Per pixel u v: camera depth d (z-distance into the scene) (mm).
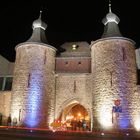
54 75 29250
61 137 14195
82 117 36312
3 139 11547
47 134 17125
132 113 23734
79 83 29016
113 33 27078
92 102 25859
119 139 14375
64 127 27062
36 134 16609
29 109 25828
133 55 25969
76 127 29188
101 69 25188
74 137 14859
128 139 14484
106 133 21547
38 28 30516
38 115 26016
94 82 25844
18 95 26625
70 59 29891
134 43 26500
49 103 27625
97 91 25031
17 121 25734
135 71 25547
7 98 30094
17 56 28516
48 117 27172
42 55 27797
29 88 26438
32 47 27672
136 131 23391
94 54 26719
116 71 24469
